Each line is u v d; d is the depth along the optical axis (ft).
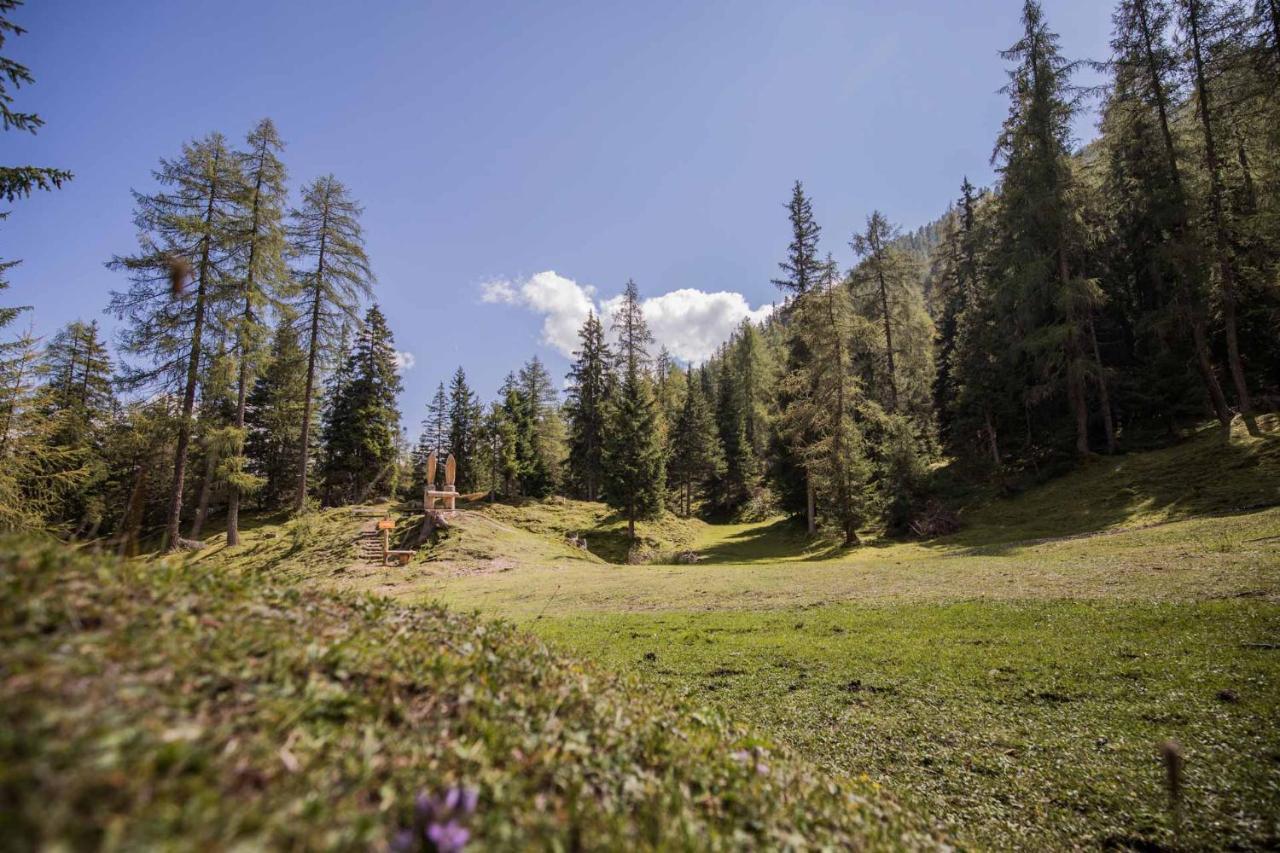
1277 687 18.58
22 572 7.50
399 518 95.96
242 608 9.27
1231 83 75.15
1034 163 87.97
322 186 100.73
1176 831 12.67
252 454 139.13
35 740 4.54
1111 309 107.45
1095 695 20.27
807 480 110.42
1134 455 84.99
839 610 37.76
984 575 44.86
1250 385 88.99
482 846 5.33
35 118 28.32
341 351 105.29
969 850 11.46
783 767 10.57
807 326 102.32
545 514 130.62
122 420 81.15
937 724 19.49
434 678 9.00
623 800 7.45
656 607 44.88
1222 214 77.46
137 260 73.41
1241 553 38.91
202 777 5.02
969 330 109.60
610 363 162.81
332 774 5.89
